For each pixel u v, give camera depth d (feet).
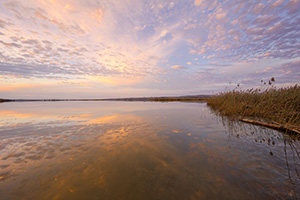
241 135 13.64
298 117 15.81
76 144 11.32
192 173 7.21
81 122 20.24
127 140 12.26
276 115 18.66
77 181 6.56
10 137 13.12
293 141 11.78
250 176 6.90
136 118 23.58
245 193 5.76
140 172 7.33
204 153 9.59
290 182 6.40
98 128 16.62
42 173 7.16
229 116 24.64
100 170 7.49
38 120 21.91
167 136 13.42
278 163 8.14
